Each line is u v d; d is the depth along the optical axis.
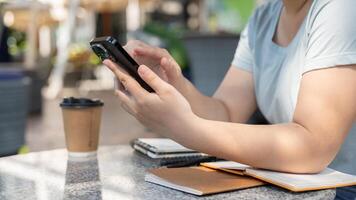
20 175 1.11
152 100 0.99
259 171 1.05
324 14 1.13
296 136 1.04
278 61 1.35
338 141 1.06
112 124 5.12
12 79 3.20
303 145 1.04
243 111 1.52
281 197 0.93
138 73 0.98
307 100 1.07
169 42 4.54
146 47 1.27
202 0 8.77
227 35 3.12
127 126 5.00
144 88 1.01
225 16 7.39
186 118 1.00
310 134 1.04
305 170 1.05
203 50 3.10
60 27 7.43
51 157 1.30
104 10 7.32
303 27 1.27
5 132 3.16
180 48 4.18
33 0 5.71
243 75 1.56
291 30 1.34
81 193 0.96
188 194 0.95
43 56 7.66
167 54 1.29
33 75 5.80
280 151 1.03
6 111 3.14
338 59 1.07
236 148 1.02
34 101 5.88
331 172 1.09
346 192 1.23
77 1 6.89
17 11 5.73
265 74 1.40
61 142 4.17
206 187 0.96
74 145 1.28
